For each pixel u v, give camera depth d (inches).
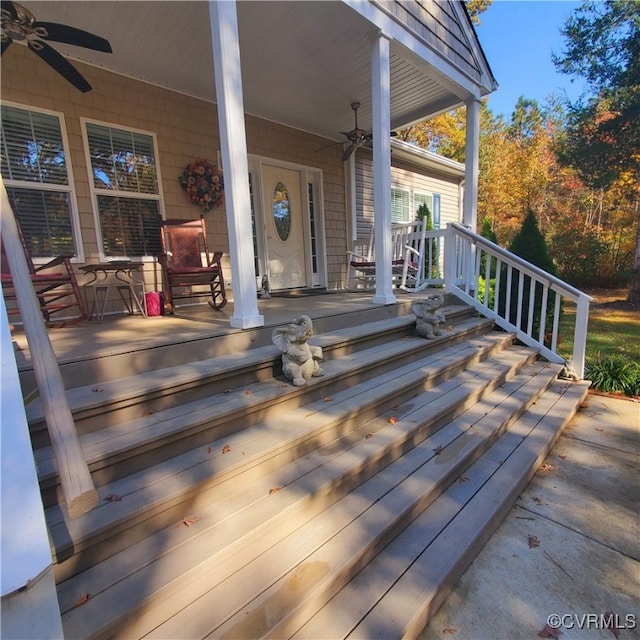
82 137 142.9
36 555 33.7
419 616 51.1
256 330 102.8
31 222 135.0
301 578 51.3
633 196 434.9
